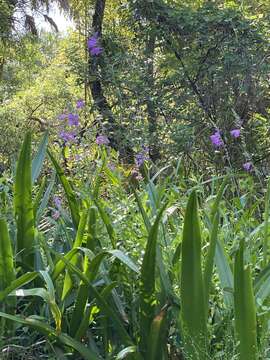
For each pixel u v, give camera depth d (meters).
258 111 6.86
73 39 8.41
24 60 11.91
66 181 2.44
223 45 6.98
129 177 2.99
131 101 6.68
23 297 2.34
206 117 6.76
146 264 1.94
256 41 6.94
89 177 2.97
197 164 5.91
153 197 2.36
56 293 2.20
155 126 6.50
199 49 7.09
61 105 8.70
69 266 1.98
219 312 2.04
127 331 2.12
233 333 1.92
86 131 3.68
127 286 2.17
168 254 2.13
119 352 1.97
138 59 7.07
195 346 1.85
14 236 2.40
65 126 3.92
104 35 7.62
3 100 12.37
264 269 1.98
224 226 2.41
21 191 2.23
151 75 7.12
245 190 3.28
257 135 6.29
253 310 1.78
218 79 6.88
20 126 8.10
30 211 2.25
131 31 7.67
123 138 5.09
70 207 2.45
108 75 6.49
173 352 2.06
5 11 10.12
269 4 8.08
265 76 6.81
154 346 1.96
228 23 6.94
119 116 5.73
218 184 3.32
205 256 2.13
